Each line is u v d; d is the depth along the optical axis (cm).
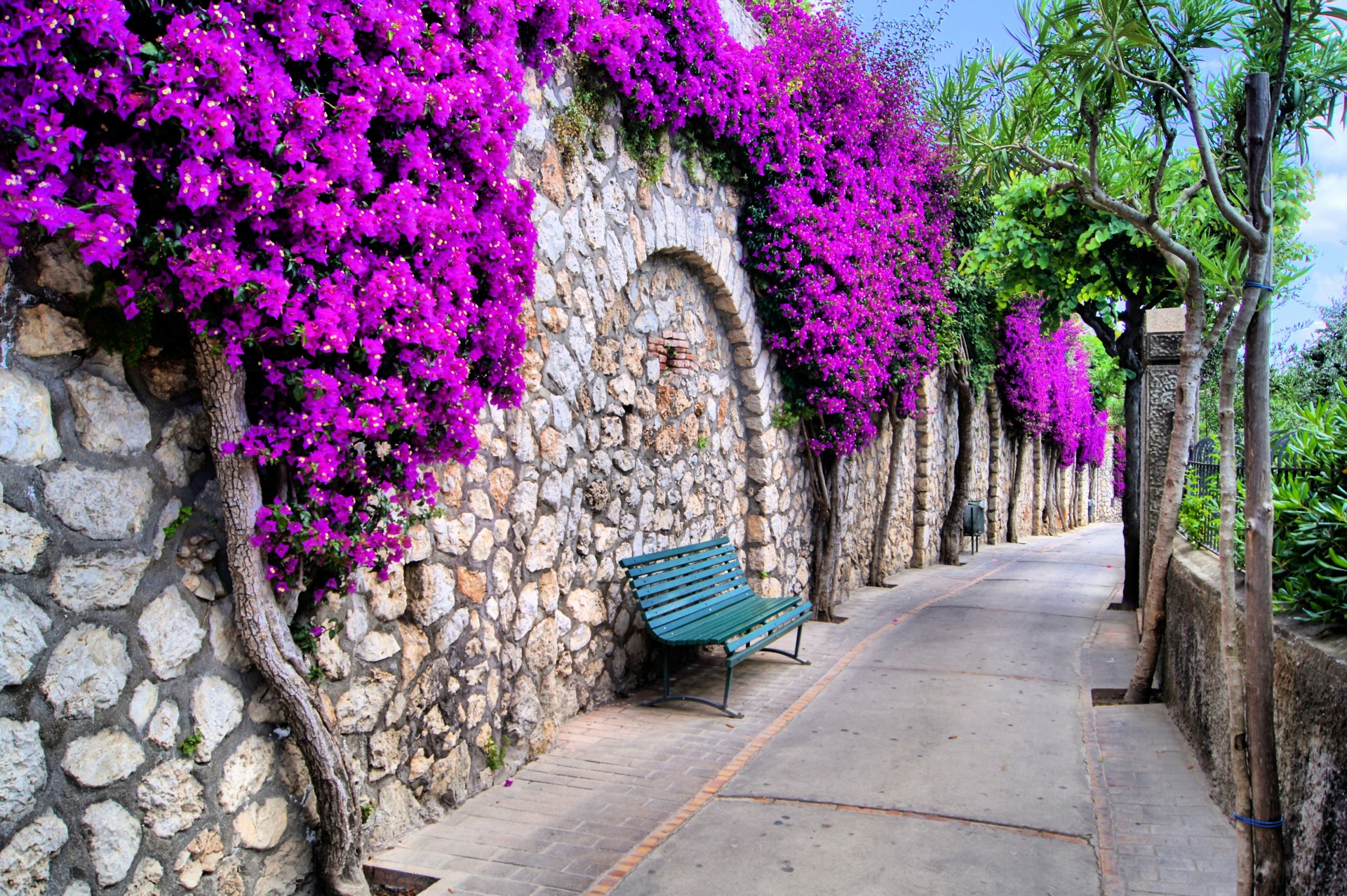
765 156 694
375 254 288
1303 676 280
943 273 1079
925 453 1348
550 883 318
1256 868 268
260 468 278
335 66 270
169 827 256
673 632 540
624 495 568
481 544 414
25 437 224
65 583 232
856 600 993
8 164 196
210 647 270
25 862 221
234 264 227
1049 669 652
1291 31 324
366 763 337
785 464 811
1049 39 385
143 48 206
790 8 799
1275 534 341
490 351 347
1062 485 2880
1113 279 874
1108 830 364
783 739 486
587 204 507
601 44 496
